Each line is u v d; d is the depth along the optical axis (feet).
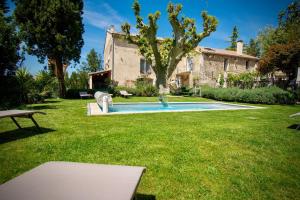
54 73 73.77
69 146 14.62
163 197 8.68
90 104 42.63
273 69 67.10
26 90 46.37
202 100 60.49
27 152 13.43
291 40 70.23
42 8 58.39
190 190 9.24
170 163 11.98
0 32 34.78
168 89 91.04
